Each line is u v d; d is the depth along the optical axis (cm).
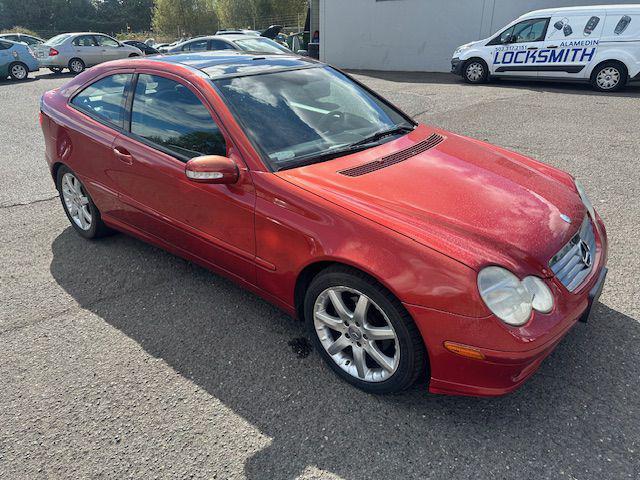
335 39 1777
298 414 241
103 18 8019
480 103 965
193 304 332
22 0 7269
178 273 371
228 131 286
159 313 323
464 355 212
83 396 255
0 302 339
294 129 299
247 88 312
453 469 210
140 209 348
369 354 246
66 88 414
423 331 216
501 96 1039
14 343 297
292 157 281
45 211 493
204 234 306
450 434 227
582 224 262
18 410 247
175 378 266
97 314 324
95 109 376
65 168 409
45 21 7531
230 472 211
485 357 208
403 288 216
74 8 7756
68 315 324
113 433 232
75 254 404
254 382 262
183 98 313
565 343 282
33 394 257
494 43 1212
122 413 244
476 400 246
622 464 209
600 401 242
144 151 329
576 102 950
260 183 266
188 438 229
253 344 292
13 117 983
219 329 306
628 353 273
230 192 280
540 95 1041
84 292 350
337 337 265
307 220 248
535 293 216
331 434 229
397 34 1641
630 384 252
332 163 281
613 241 395
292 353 284
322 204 245
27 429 236
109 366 276
